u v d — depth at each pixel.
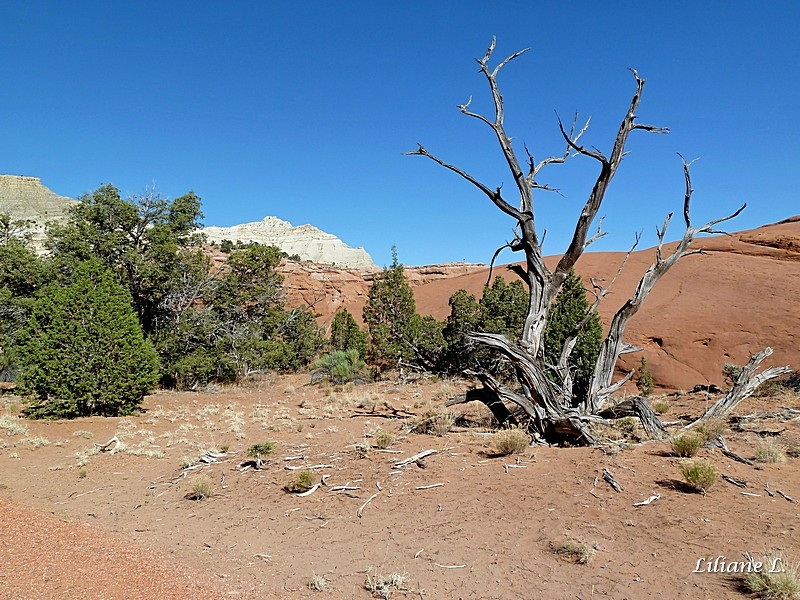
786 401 12.61
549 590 4.41
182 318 22.56
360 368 24.33
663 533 5.31
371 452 8.99
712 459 7.48
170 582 4.51
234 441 11.16
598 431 9.76
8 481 8.46
